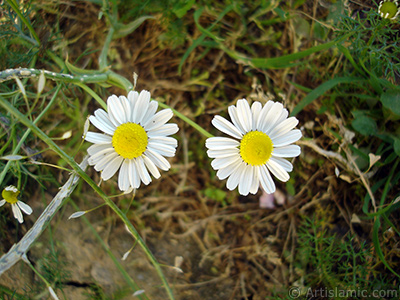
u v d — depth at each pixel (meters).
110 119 0.12
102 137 0.12
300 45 0.19
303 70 0.19
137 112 0.12
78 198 0.19
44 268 0.17
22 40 0.17
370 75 0.17
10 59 0.17
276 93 0.19
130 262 0.18
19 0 0.18
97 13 0.19
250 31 0.19
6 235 0.18
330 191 0.18
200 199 0.20
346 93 0.18
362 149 0.18
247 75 0.20
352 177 0.18
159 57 0.20
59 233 0.18
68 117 0.19
